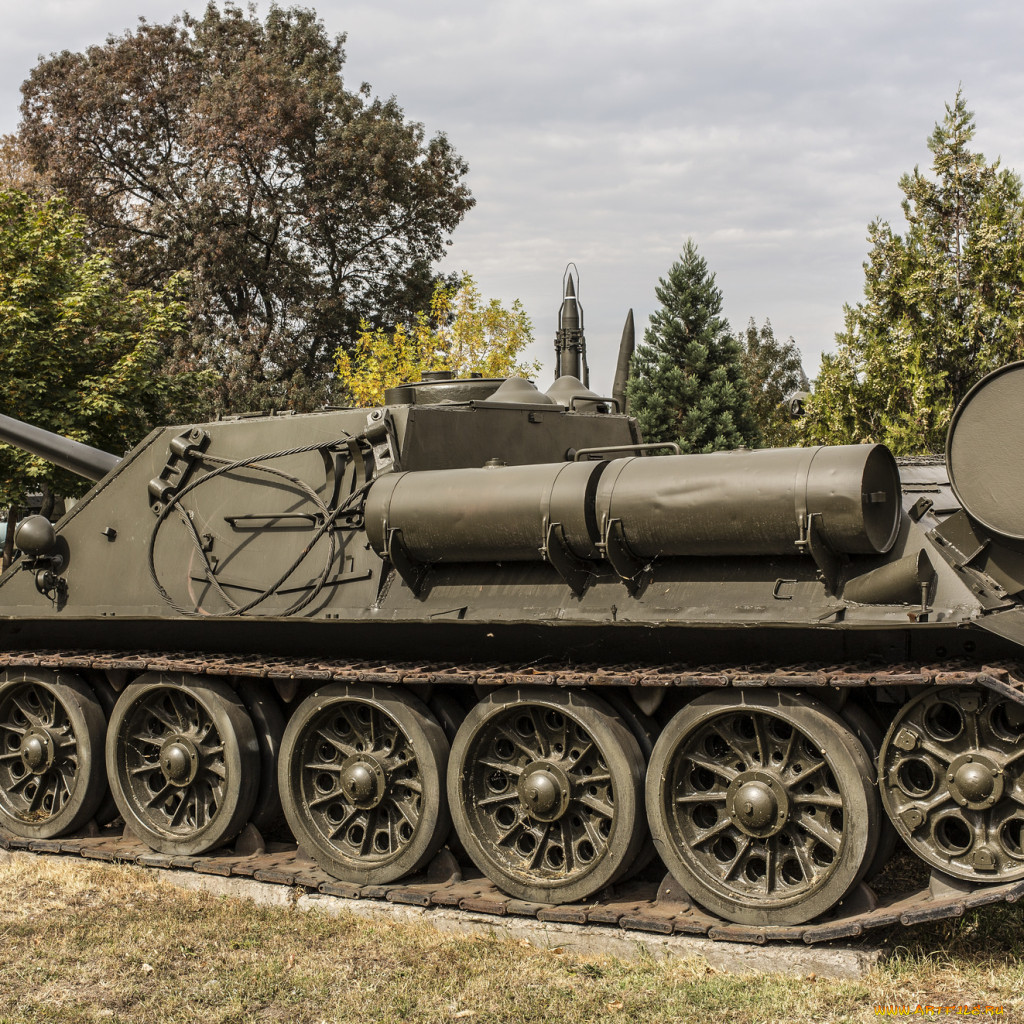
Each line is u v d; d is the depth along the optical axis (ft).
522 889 26.71
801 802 23.94
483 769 27.78
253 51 137.59
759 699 23.94
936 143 72.64
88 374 78.69
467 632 27.84
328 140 135.95
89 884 30.71
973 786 21.79
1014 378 23.30
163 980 24.03
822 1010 21.20
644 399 115.24
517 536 26.05
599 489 25.35
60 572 34.91
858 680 22.06
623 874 26.14
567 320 54.54
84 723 33.47
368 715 29.66
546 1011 21.89
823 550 23.18
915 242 72.49
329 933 26.53
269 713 31.45
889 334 70.85
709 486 23.91
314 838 29.66
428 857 28.30
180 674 31.50
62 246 78.43
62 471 75.41
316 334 138.31
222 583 31.40
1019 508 23.20
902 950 23.63
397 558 27.68
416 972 23.97
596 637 26.37
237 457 32.45
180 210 135.03
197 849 31.37
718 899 24.57
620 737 25.49
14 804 35.32
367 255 146.00
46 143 142.31
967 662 22.62
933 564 22.98
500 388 35.19
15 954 25.73
